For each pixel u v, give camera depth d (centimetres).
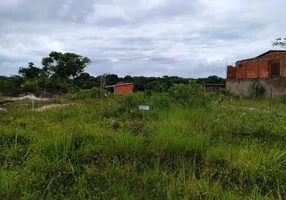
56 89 2920
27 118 625
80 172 303
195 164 328
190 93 815
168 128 446
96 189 257
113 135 409
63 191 262
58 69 4131
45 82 2919
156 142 377
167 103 772
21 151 350
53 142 353
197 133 427
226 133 438
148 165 330
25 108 909
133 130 494
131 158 334
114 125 554
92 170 295
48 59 4109
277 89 1783
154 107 736
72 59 4250
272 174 288
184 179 278
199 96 803
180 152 355
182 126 471
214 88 2534
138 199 248
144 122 568
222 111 670
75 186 268
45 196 253
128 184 271
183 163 319
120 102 800
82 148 358
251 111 679
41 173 288
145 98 830
